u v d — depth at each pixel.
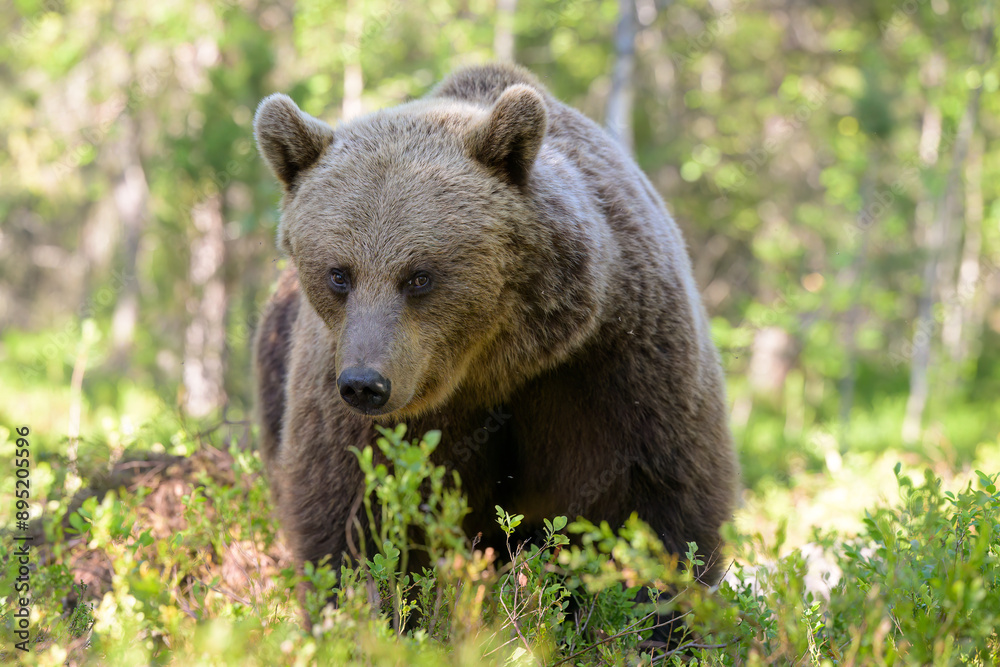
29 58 32.94
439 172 7.34
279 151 7.88
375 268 7.16
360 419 7.75
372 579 6.95
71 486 10.68
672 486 7.82
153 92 30.36
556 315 7.52
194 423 16.23
